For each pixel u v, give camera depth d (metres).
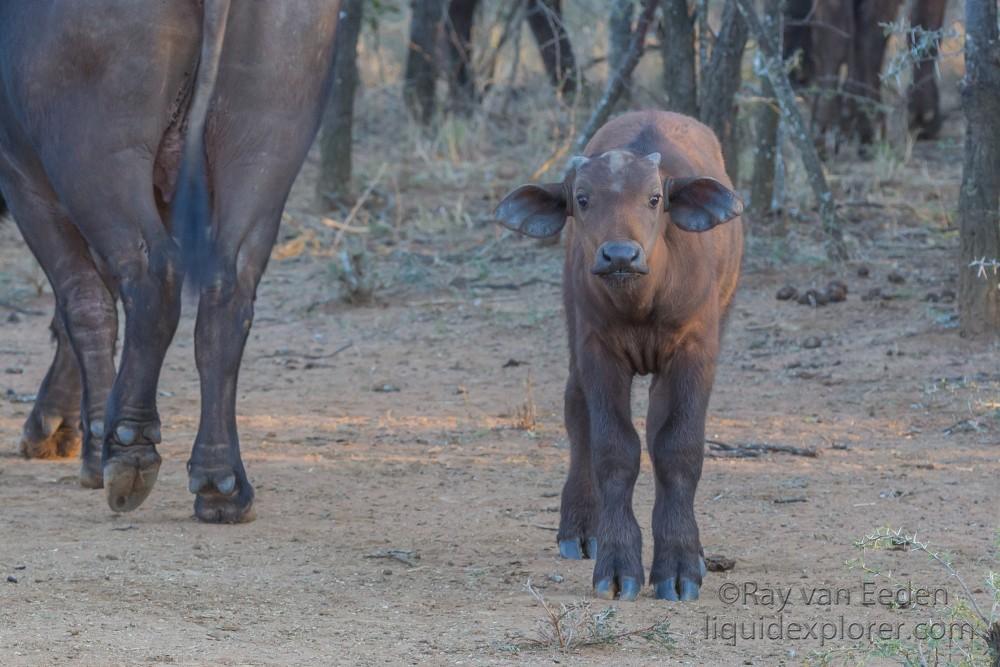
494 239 40.81
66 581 16.84
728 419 26.34
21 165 21.38
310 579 17.34
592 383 17.19
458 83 55.16
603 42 59.00
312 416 27.66
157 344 19.44
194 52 19.34
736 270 20.03
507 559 18.52
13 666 13.48
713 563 17.81
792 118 35.22
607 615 15.03
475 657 14.16
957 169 46.81
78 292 21.94
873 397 27.25
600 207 16.11
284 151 19.98
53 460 24.47
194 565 17.86
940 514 20.36
